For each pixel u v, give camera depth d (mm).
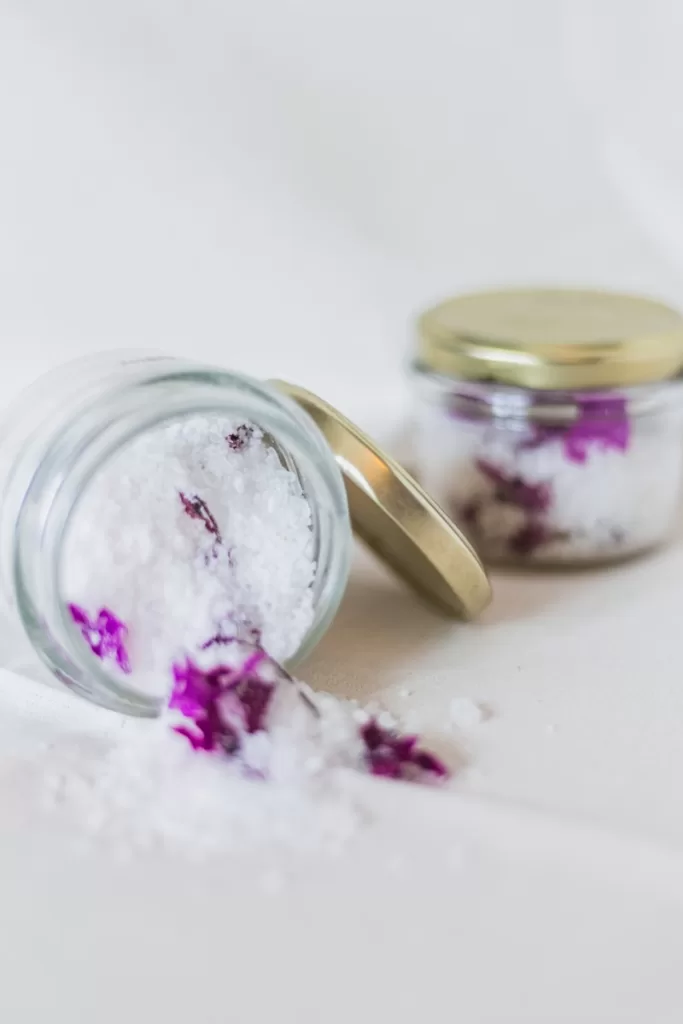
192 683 417
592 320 497
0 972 368
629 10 562
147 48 547
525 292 532
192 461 436
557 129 575
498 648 460
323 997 363
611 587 491
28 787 410
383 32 556
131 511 427
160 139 558
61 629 413
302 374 587
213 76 553
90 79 548
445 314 507
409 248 582
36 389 438
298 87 558
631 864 385
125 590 423
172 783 411
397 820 399
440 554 451
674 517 525
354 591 498
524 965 367
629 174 580
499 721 428
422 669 451
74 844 394
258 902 380
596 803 400
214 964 369
